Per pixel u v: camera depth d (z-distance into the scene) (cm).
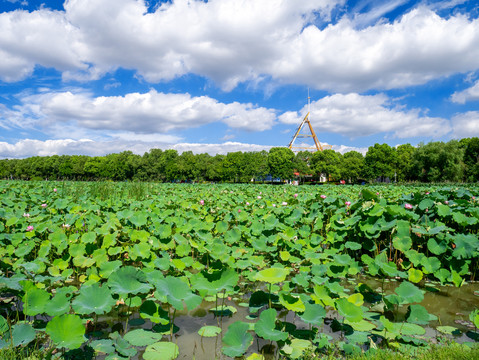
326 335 301
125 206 950
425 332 315
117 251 483
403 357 250
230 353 246
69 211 765
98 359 262
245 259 488
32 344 274
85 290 287
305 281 376
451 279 418
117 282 296
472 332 315
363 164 6231
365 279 481
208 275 314
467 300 404
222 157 8088
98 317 341
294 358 259
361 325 317
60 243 494
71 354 254
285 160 6625
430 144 5016
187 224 610
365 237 548
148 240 515
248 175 6838
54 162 9894
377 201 589
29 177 10581
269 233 605
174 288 295
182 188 2089
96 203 912
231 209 934
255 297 343
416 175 5025
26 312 265
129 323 328
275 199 1188
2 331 257
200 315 353
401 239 485
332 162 6712
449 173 4456
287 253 481
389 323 290
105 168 8069
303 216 740
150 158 8081
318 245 546
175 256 558
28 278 363
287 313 362
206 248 505
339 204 734
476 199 792
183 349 276
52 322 230
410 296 321
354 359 251
